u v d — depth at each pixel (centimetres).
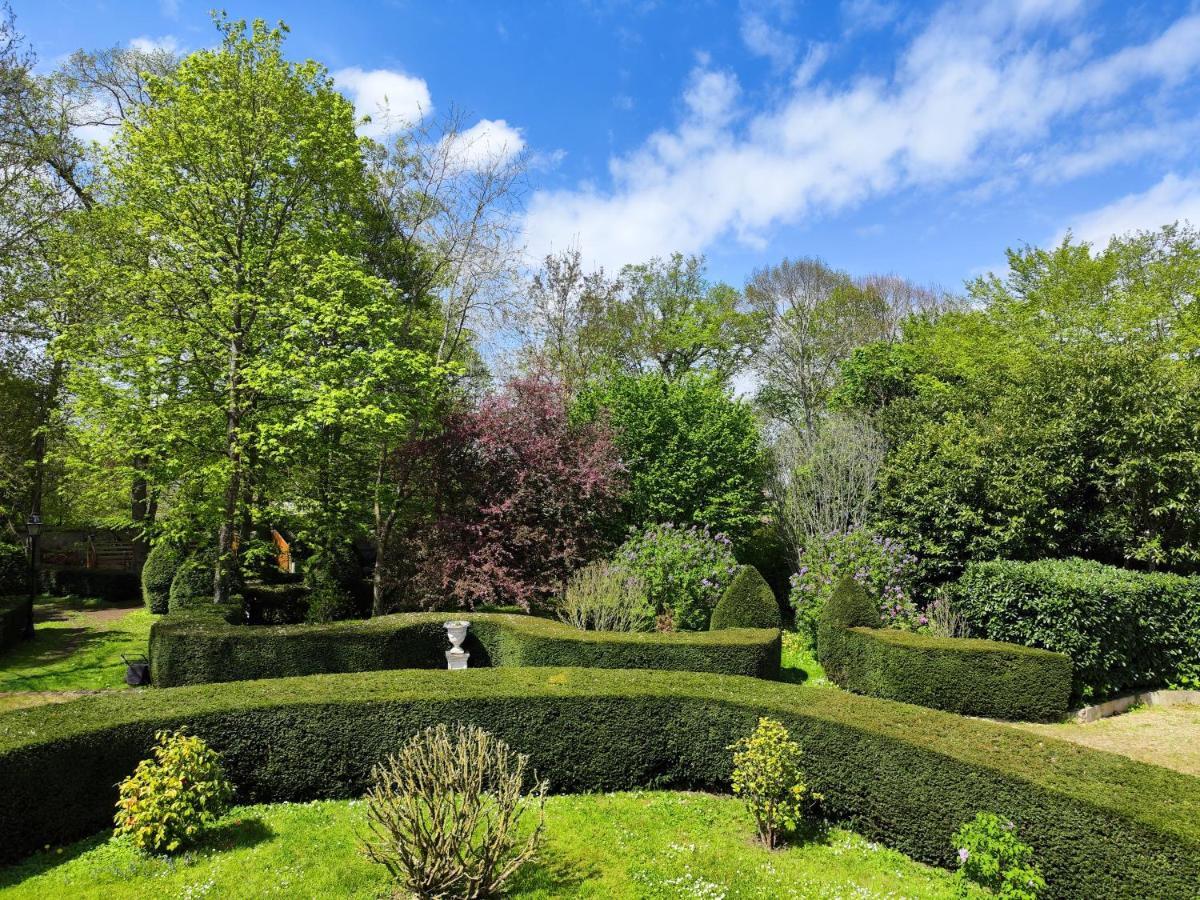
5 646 1201
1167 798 414
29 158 1451
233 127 1080
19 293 1460
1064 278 1744
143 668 970
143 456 1160
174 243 1101
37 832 476
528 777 602
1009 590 910
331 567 1398
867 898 420
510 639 913
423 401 1207
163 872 437
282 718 573
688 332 2727
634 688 637
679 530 1302
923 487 1228
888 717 562
